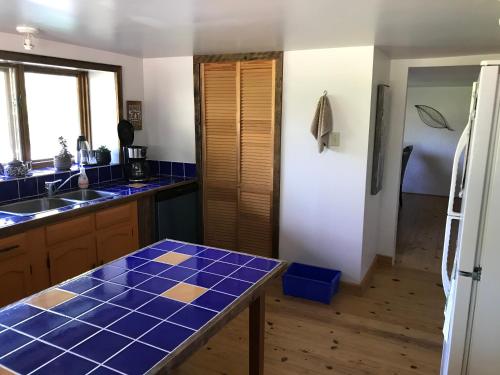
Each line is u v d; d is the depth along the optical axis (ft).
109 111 12.79
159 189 11.85
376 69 10.91
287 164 12.05
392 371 8.23
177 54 12.59
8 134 10.59
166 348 3.91
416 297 11.51
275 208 12.41
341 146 11.20
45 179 10.80
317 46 10.60
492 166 5.13
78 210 9.38
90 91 12.87
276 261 6.25
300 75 11.43
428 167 26.23
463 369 5.75
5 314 4.55
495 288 5.37
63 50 10.74
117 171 12.89
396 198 13.50
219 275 5.68
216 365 8.39
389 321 10.17
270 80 11.80
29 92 11.05
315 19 7.41
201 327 4.29
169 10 6.87
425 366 8.40
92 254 10.01
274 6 6.53
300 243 12.28
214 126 12.92
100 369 3.59
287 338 9.37
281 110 11.82
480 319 5.52
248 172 12.69
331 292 10.98
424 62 12.65
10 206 9.75
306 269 12.09
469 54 11.80
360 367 8.34
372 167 11.75
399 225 19.11
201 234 13.83
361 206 11.22
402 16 7.08
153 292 5.12
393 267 13.78
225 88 12.51
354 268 11.59
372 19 7.35
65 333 4.16
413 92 25.84
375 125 11.51
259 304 6.12
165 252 6.64
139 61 13.52
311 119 11.48
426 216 20.88
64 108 12.21
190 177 13.64
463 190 5.74
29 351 3.85
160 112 13.76
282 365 8.38
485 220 5.27
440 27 7.97
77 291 5.15
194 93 12.98
